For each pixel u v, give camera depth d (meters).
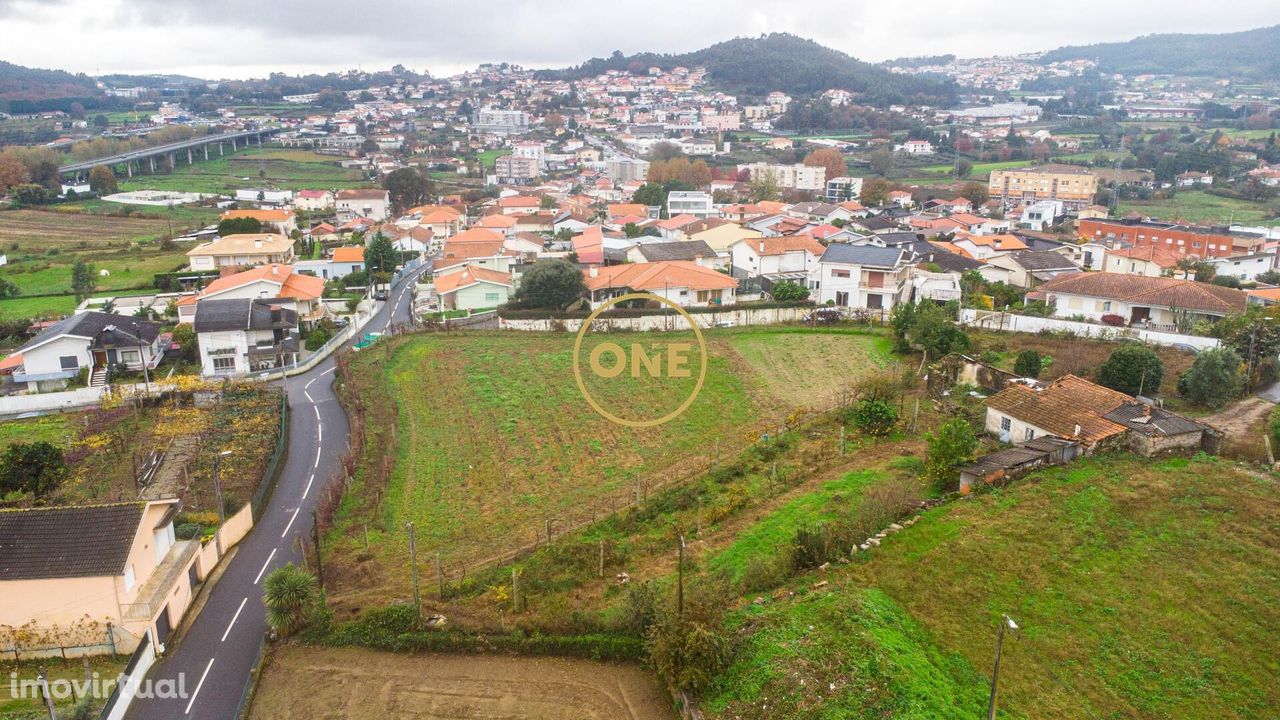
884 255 69.19
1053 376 48.72
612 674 27.05
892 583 28.98
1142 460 36.38
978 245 90.31
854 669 24.23
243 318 61.41
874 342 60.56
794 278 81.81
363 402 52.22
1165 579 28.47
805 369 56.38
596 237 94.69
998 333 58.31
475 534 36.06
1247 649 25.16
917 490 36.12
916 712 22.61
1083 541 30.75
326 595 31.36
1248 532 30.58
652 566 32.41
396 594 31.31
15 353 59.22
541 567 32.34
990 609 27.52
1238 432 39.59
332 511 37.84
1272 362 46.16
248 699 25.94
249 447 44.88
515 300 73.00
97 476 41.97
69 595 27.88
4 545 28.42
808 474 39.25
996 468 35.25
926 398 48.47
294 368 60.03
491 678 26.95
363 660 27.97
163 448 45.41
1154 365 44.84
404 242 113.06
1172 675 24.41
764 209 123.44
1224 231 92.44
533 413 50.06
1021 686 24.30
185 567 31.44
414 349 62.81
